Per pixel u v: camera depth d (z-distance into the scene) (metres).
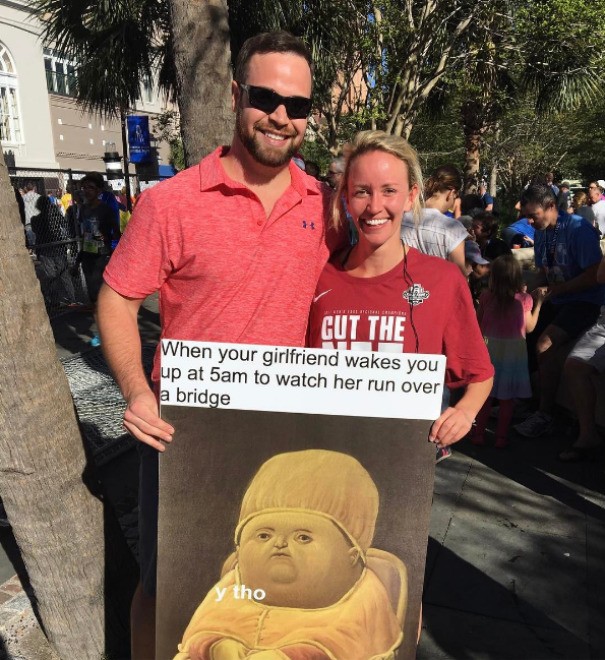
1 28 21.97
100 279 8.02
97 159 28.08
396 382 1.60
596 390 4.22
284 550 1.67
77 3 9.27
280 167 1.78
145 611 2.00
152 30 9.49
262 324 1.81
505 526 3.41
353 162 1.87
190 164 3.46
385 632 1.67
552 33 11.44
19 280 2.15
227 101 3.38
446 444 1.63
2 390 2.15
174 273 1.82
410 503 1.64
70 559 2.33
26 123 23.41
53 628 2.42
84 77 9.91
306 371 1.61
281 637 1.69
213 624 1.70
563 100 12.34
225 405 1.63
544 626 2.67
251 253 1.79
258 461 1.65
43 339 2.22
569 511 3.56
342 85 12.53
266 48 1.73
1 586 2.92
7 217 2.12
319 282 1.96
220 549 1.68
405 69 11.67
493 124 16.67
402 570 1.66
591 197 11.90
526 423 4.60
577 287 4.42
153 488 1.90
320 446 1.63
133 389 1.70
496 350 4.28
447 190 3.82
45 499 2.26
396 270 1.90
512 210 18.67
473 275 5.91
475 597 2.85
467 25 12.20
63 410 2.29
